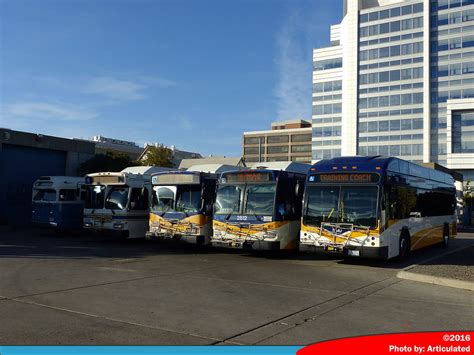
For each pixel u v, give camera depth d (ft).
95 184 67.51
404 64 326.03
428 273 39.63
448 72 310.45
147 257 51.72
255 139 573.74
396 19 330.75
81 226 79.97
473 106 282.77
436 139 312.09
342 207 46.09
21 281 34.55
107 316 24.76
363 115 340.59
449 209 73.61
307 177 48.73
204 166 68.13
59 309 26.07
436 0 317.01
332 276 41.06
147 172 70.64
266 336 21.74
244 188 52.65
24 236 76.28
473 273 39.96
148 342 20.35
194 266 45.39
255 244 50.78
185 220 56.49
